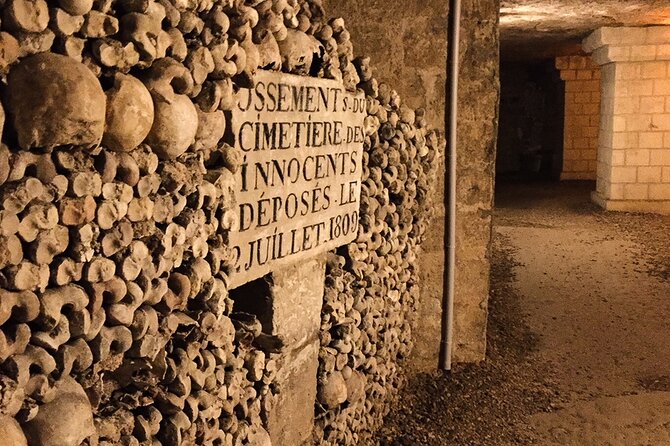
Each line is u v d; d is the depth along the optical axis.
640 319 5.98
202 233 1.99
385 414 4.03
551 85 16.58
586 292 6.66
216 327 2.11
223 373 2.30
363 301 3.60
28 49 1.41
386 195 3.76
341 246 3.45
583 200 11.86
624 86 10.63
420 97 4.59
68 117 1.42
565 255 7.95
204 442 2.16
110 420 1.74
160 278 1.84
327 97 2.94
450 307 4.74
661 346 5.43
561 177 14.45
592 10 8.27
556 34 10.67
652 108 10.61
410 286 4.45
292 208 2.73
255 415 2.60
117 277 1.67
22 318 1.42
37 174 1.45
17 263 1.42
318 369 3.21
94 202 1.58
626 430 4.10
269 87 2.48
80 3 1.48
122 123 1.61
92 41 1.57
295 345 2.90
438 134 4.62
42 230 1.46
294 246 2.78
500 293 6.56
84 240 1.55
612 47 10.36
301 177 2.78
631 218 10.18
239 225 2.38
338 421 3.34
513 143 17.00
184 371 1.96
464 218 4.79
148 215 1.74
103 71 1.61
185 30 1.89
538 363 5.07
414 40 4.55
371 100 3.62
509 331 5.59
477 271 4.84
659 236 8.98
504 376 4.79
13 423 1.38
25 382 1.42
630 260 7.75
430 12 4.52
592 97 14.14
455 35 4.50
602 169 11.27
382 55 4.59
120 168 1.65
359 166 3.38
